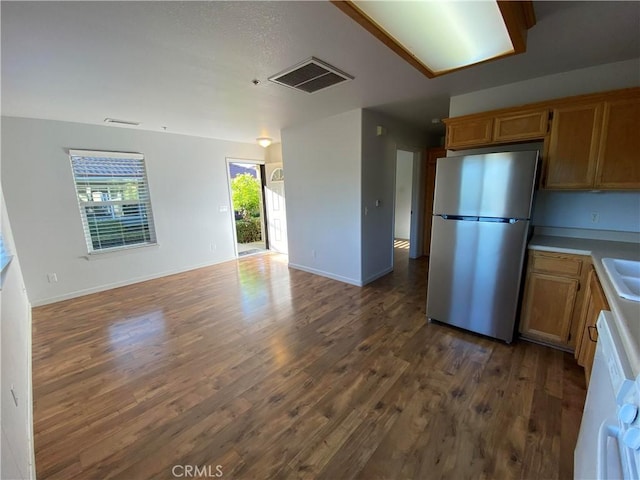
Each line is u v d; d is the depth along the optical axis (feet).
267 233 21.44
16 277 9.01
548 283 7.48
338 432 5.29
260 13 4.85
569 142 7.25
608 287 4.69
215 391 6.46
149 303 11.64
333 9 4.78
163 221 15.21
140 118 11.72
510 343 8.00
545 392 6.13
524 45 5.19
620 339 3.38
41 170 11.43
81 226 12.55
